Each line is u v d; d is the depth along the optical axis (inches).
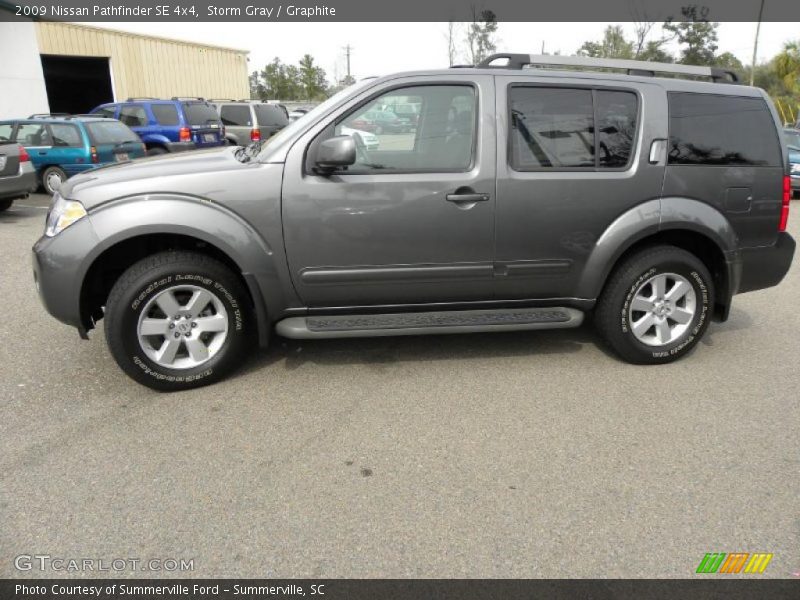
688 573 88.7
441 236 144.5
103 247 133.0
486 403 140.2
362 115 140.8
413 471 113.3
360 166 141.6
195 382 144.7
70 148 454.0
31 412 133.8
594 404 140.0
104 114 581.0
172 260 138.6
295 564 90.2
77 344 172.4
